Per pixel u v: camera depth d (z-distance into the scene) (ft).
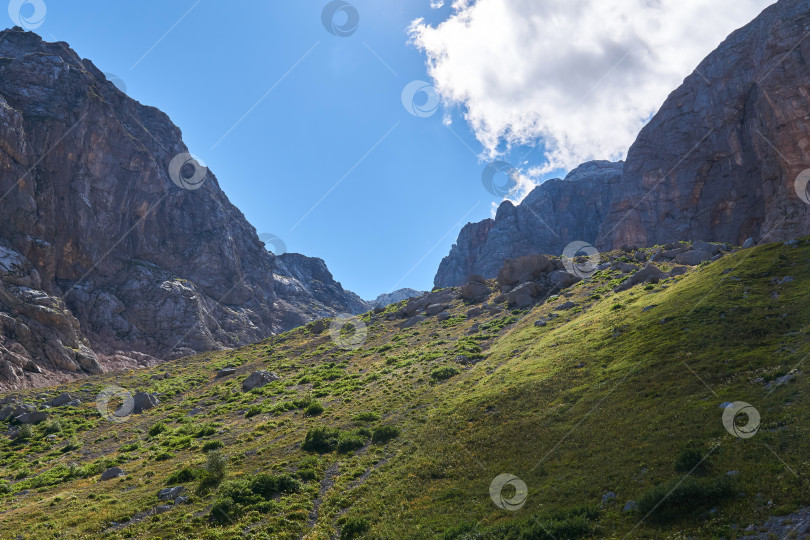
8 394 302.66
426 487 114.93
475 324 301.43
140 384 321.93
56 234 511.81
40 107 525.34
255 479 128.16
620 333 180.34
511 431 131.54
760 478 79.97
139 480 143.74
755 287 175.22
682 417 107.45
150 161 629.10
